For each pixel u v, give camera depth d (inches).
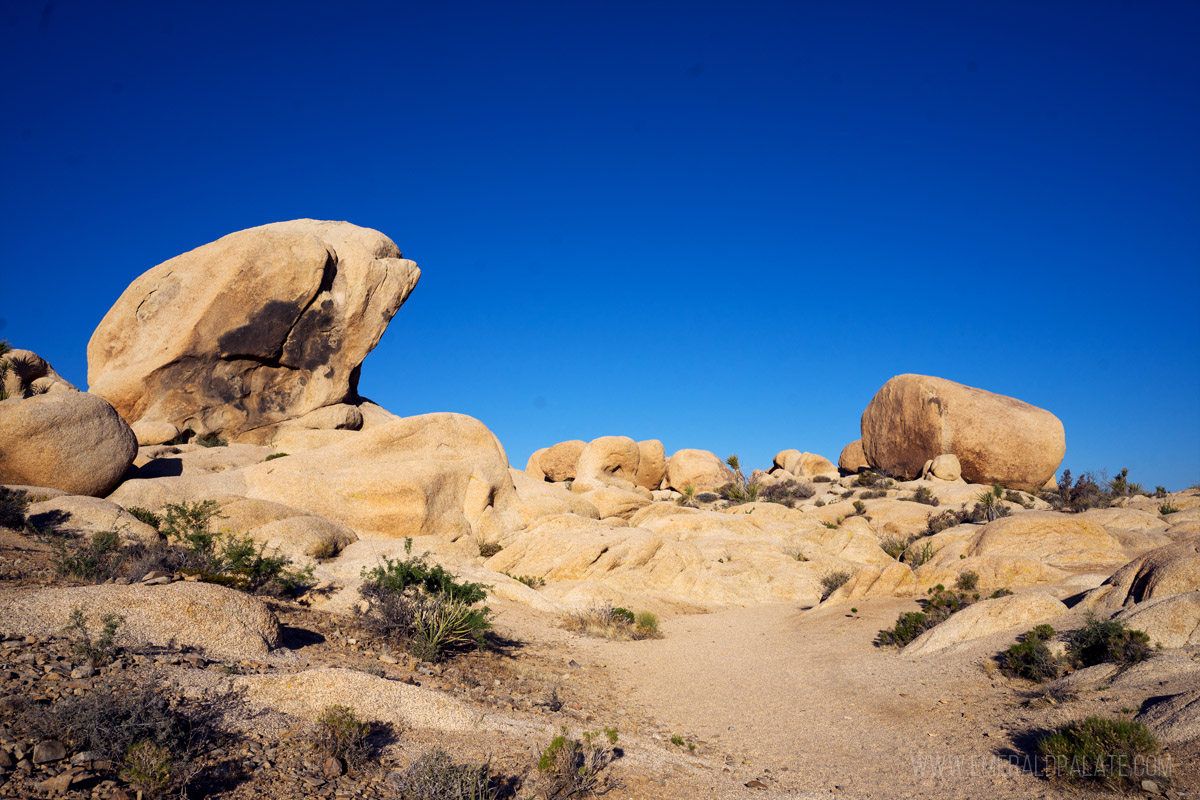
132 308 1631.4
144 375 1572.3
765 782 298.7
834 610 771.4
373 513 1101.1
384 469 1161.4
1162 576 475.5
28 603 303.9
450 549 1011.9
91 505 698.2
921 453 2191.2
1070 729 301.1
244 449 1364.4
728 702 454.6
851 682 478.0
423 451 1322.6
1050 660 424.2
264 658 339.9
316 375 1745.8
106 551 519.5
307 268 1708.9
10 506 634.8
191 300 1632.6
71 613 305.0
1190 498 1487.5
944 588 688.4
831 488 2223.2
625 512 1521.9
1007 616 516.4
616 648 642.2
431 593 524.7
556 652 586.6
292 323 1705.2
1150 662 374.0
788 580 1043.3
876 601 762.2
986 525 900.0
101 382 1576.0
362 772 237.0
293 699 279.1
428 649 449.7
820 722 396.2
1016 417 2076.8
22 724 205.0
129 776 191.6
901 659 519.5
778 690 480.7
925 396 2172.7
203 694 262.2
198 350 1604.3
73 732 203.0
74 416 894.4
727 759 333.1
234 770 216.8
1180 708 303.6
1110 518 1040.8
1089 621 433.7
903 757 326.0
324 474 1126.4
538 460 2824.8
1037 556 797.2
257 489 1081.4
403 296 1881.2
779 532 1366.9
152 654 292.5
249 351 1649.9
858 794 282.8
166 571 484.7
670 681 519.5
